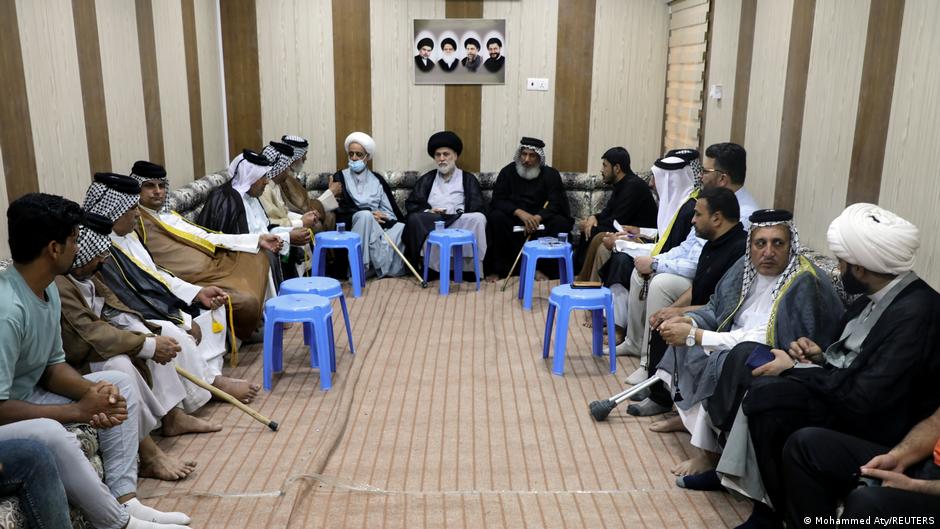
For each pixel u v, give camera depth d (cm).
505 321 512
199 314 392
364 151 642
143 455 305
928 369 231
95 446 259
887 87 331
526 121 675
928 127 301
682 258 403
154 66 509
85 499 239
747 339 298
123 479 267
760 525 265
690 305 368
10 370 240
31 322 247
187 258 440
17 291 246
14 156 341
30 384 257
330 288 434
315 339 421
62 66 385
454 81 666
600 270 492
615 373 420
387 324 503
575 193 672
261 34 657
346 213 624
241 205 495
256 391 383
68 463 234
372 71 664
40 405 247
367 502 289
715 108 546
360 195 639
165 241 438
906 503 207
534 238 620
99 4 428
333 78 665
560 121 674
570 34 659
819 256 374
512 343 469
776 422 251
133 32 476
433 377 414
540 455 329
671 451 333
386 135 674
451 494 295
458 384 404
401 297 567
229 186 501
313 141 674
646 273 407
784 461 239
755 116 475
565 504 289
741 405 262
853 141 359
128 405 272
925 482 212
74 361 296
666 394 362
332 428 347
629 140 679
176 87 552
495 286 600
